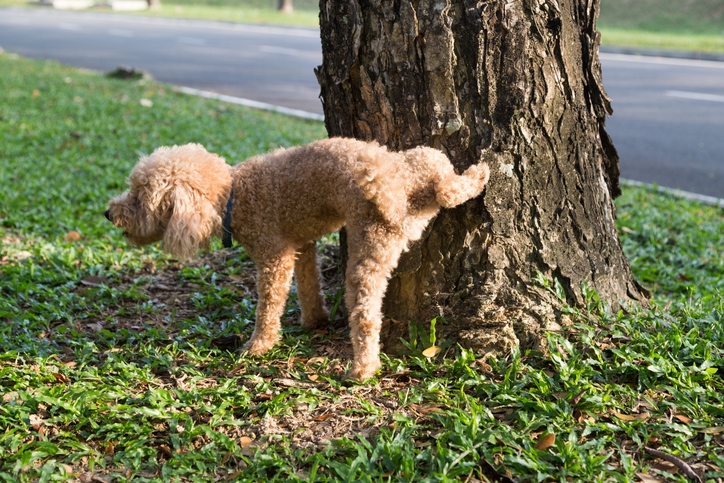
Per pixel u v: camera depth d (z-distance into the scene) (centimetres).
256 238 375
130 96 1215
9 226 611
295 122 1077
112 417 323
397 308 381
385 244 336
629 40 1944
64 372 363
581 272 380
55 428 318
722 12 2327
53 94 1187
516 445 291
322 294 421
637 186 809
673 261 571
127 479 286
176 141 894
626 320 380
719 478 275
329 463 283
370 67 362
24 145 878
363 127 376
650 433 303
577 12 370
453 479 271
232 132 953
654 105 1216
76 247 558
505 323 359
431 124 355
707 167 888
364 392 341
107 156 838
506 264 363
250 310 444
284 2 3017
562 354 353
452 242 363
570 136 370
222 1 3497
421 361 358
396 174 329
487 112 349
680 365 340
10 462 295
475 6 338
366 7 354
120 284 500
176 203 363
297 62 1772
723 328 376
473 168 332
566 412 312
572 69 367
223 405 328
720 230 648
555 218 371
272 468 290
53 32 2377
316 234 381
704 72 1500
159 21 2745
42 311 446
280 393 338
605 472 279
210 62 1747
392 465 283
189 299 474
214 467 292
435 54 345
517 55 345
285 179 365
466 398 324
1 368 365
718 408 312
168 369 374
